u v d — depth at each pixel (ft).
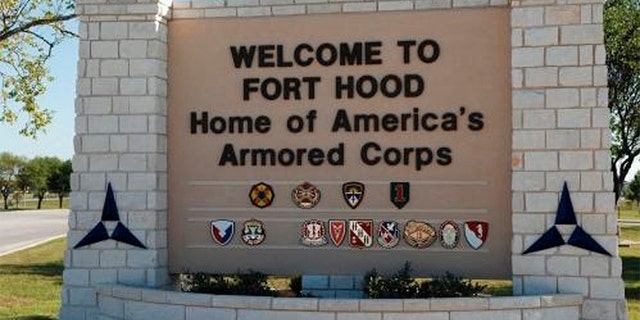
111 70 36.19
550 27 33.09
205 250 36.06
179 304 32.60
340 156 35.12
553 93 32.96
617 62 88.02
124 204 35.83
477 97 34.24
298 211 35.37
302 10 35.70
